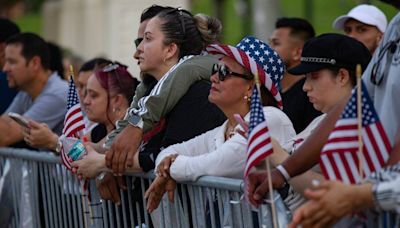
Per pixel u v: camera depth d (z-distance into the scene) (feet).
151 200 29.96
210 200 28.55
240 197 27.09
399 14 24.62
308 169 24.41
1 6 171.63
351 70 26.76
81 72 41.86
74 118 33.86
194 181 28.81
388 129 23.98
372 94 25.30
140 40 35.01
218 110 31.58
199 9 145.89
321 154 23.00
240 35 124.88
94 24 92.94
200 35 33.42
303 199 25.23
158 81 32.22
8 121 42.75
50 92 43.78
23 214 41.19
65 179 37.37
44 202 39.55
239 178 28.37
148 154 31.42
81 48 98.32
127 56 81.76
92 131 38.32
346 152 22.77
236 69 28.48
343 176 22.77
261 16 86.07
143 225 32.83
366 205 21.12
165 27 32.81
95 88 36.58
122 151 31.50
